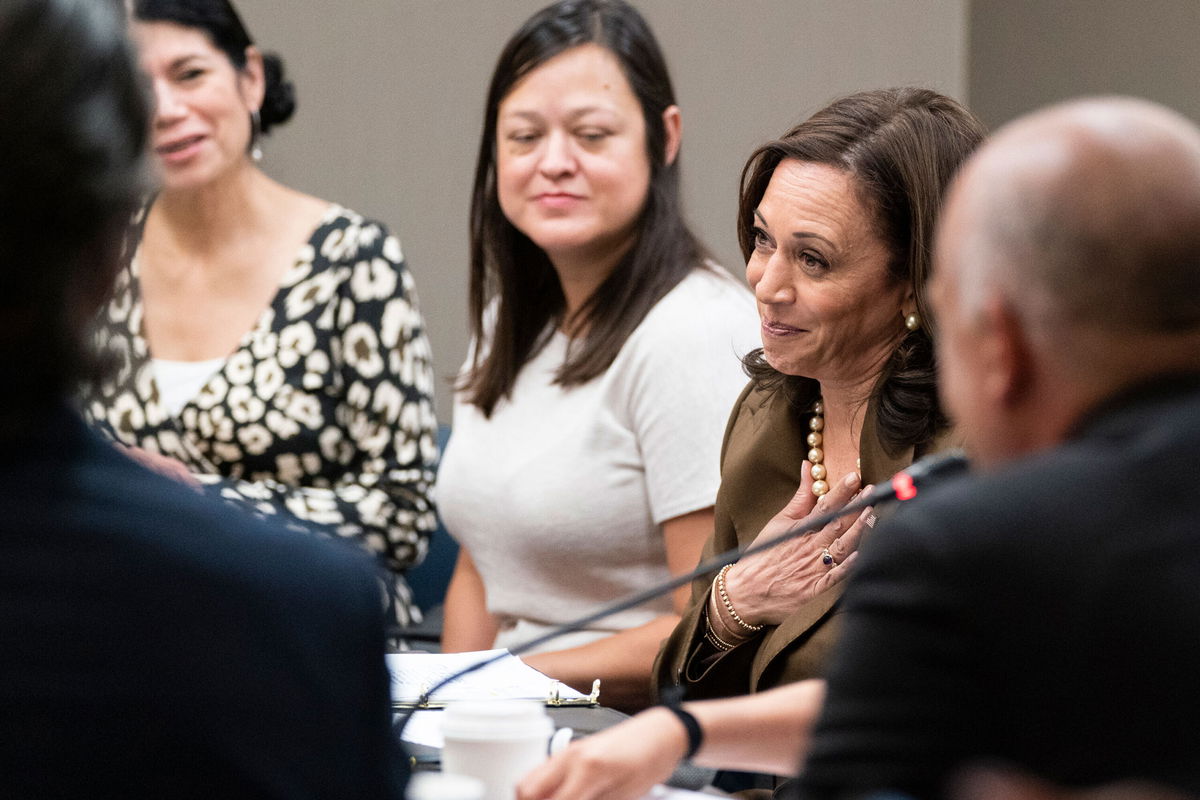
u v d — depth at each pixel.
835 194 3.51
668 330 4.84
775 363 3.69
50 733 1.75
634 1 8.90
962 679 1.79
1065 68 9.02
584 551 4.91
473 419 5.28
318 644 1.86
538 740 2.80
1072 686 1.73
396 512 5.79
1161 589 1.71
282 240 6.02
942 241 1.99
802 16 8.91
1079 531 1.75
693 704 2.96
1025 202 1.85
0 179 1.82
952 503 1.84
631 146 5.02
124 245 1.98
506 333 5.21
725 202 8.94
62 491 1.84
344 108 8.88
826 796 1.84
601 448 4.91
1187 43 8.77
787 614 3.60
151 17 5.74
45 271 1.86
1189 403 1.81
